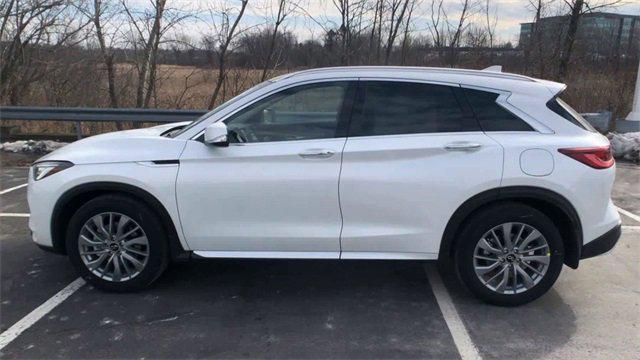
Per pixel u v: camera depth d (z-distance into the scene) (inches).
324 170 154.7
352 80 159.8
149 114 383.2
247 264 193.0
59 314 154.8
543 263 156.2
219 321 151.6
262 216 158.2
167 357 133.3
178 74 490.0
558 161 151.1
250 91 163.6
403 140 154.4
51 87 522.6
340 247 158.6
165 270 185.0
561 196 151.5
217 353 135.3
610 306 161.5
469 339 142.3
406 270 188.2
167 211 159.8
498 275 157.6
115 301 163.2
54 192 162.4
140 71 480.7
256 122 160.4
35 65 522.3
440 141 153.4
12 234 223.1
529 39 550.0
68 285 174.2
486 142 152.7
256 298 166.2
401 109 157.8
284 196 156.0
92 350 136.3
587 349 137.6
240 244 161.0
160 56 484.4
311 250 160.1
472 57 549.0
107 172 159.2
